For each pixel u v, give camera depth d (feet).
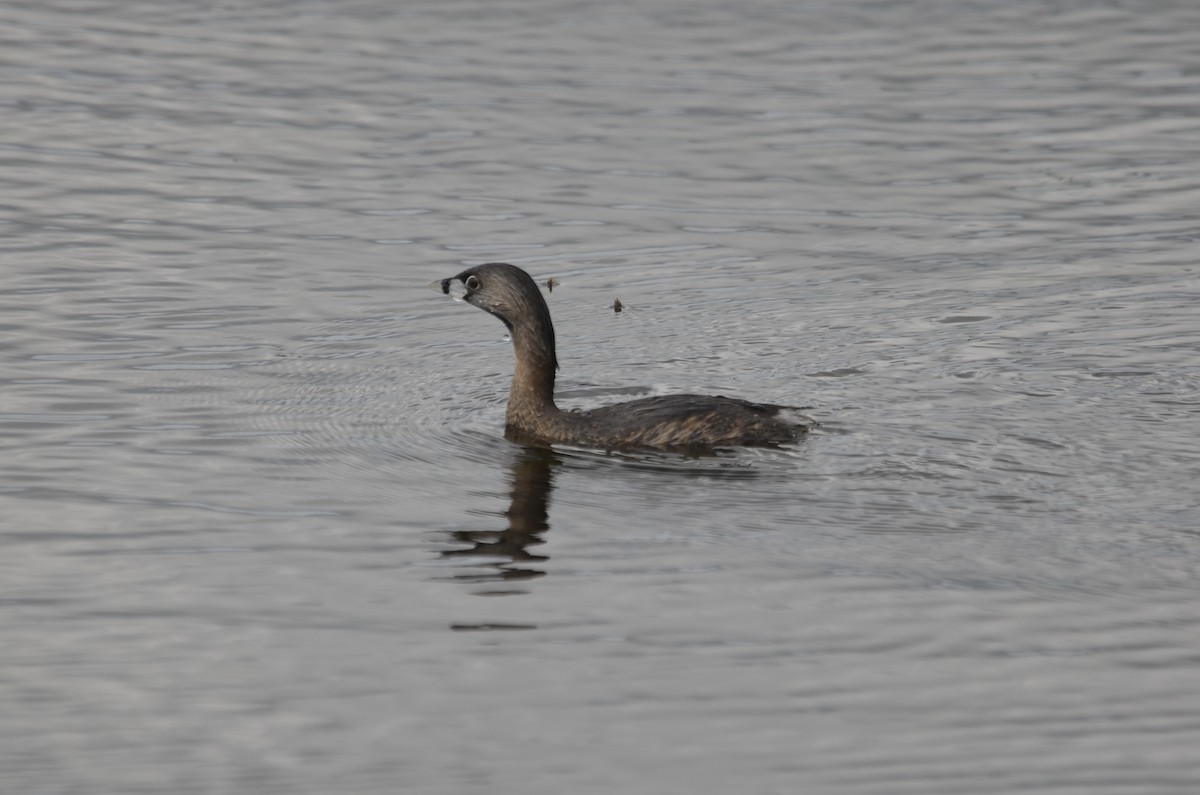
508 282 50.60
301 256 71.00
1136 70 102.32
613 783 30.86
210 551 41.60
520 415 50.98
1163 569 39.42
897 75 101.55
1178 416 49.75
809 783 30.81
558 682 34.68
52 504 44.50
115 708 33.63
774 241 73.67
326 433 50.72
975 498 44.06
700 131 90.63
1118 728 32.60
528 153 86.63
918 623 37.09
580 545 41.88
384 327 62.28
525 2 117.80
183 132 88.74
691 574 39.93
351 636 36.83
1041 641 36.14
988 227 75.31
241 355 58.39
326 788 30.71
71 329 60.59
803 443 48.44
